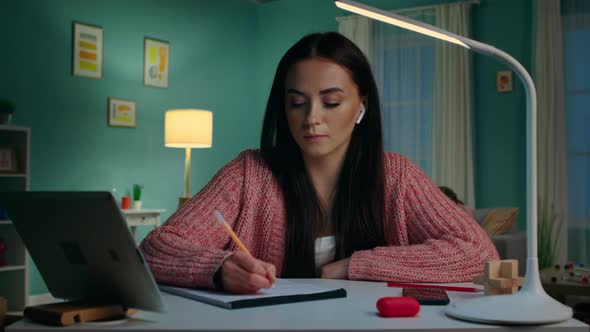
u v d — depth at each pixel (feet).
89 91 18.13
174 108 20.92
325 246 4.86
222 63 22.94
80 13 17.93
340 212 4.83
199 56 21.97
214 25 22.62
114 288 2.93
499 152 19.58
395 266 4.15
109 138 18.69
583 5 18.29
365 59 4.69
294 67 4.49
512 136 19.38
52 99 17.16
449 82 19.92
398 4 21.20
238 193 4.78
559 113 18.40
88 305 2.88
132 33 19.48
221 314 2.87
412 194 4.85
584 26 18.28
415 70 20.66
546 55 18.58
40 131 16.85
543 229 17.12
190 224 4.41
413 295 3.33
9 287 14.67
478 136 19.93
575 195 18.25
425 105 20.48
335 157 4.79
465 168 19.67
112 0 18.85
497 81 19.60
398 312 2.84
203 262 3.46
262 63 24.56
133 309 2.96
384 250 4.29
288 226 4.81
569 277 10.76
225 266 3.35
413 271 4.14
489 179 19.72
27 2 16.58
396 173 4.93
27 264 14.47
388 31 21.18
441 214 4.72
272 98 4.88
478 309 2.81
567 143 18.42
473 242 4.42
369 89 4.77
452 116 19.85
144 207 19.75
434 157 20.12
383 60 21.21
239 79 23.73
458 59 19.83
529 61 19.29
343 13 22.44
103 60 18.56
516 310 2.78
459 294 3.65
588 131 18.15
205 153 22.12
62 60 17.44
